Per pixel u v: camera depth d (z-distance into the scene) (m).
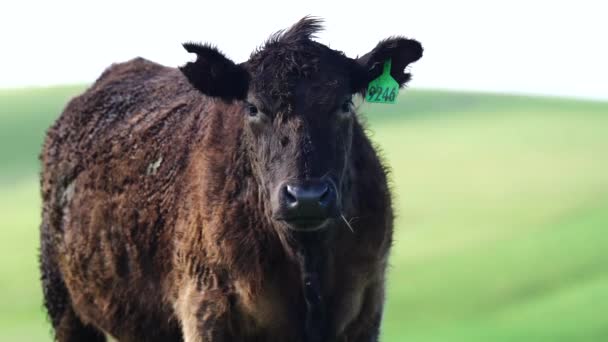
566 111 162.50
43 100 172.12
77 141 31.30
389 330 67.81
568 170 120.75
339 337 24.30
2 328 72.19
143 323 27.72
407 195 113.06
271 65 23.53
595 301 71.44
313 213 21.44
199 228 24.59
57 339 33.03
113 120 30.44
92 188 29.45
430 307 74.31
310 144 22.34
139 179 27.39
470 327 67.56
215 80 24.20
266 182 22.91
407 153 136.75
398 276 83.69
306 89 23.02
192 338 24.56
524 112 163.38
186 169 26.03
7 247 100.31
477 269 83.31
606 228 93.38
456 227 99.00
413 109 169.75
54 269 32.56
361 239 23.81
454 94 181.38
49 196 32.25
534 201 106.62
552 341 62.00
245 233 23.67
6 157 139.38
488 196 110.75
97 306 29.55
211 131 25.48
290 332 23.97
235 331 24.22
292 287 23.73
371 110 169.00
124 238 27.55
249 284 23.58
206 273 24.42
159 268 26.50
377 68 24.42
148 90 30.77
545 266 83.25
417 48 24.66
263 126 23.14
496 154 132.88
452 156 133.12
